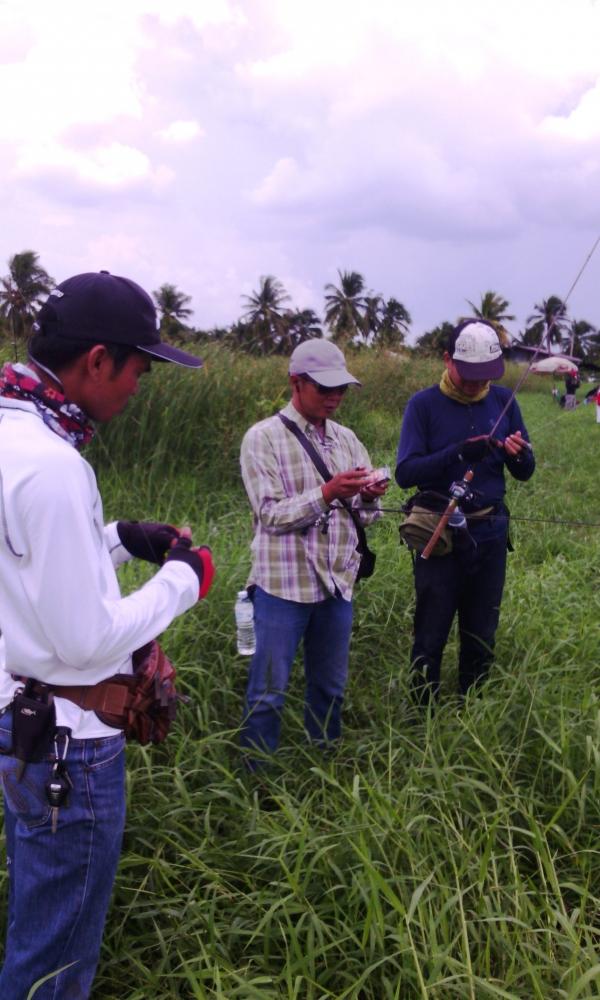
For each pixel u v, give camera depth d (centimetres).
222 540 483
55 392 158
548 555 555
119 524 196
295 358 289
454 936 214
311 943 201
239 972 210
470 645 349
